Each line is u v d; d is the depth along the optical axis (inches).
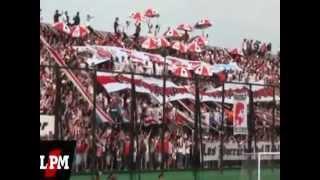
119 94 858.1
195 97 922.1
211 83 950.4
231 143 951.0
